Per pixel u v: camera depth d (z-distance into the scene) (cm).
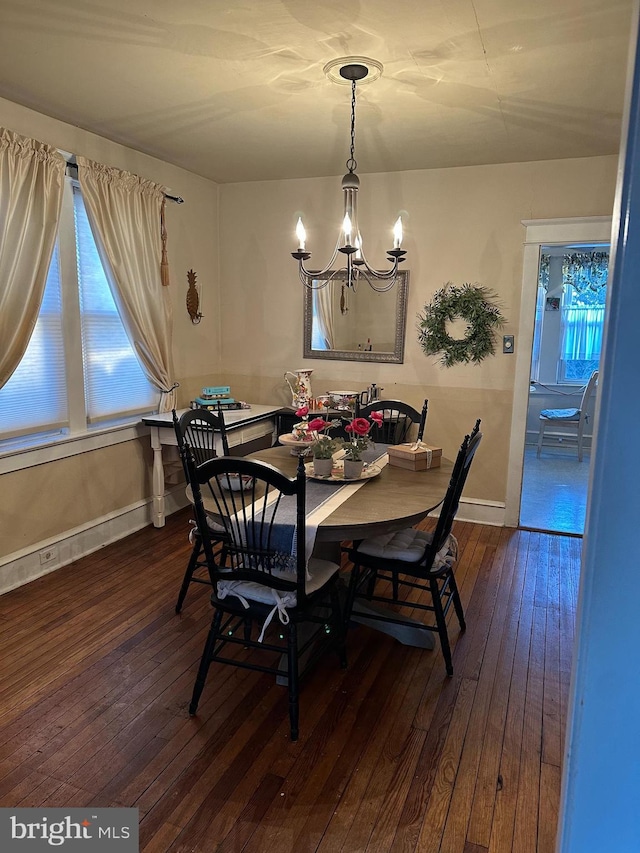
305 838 165
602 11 201
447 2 197
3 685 231
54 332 328
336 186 438
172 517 429
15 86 273
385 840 165
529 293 397
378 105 290
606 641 53
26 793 179
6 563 306
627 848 55
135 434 394
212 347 484
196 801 177
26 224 291
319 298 454
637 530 50
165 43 229
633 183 47
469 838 166
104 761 192
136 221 369
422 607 248
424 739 205
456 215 410
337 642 244
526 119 306
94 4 202
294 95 280
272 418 444
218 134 340
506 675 244
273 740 204
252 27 216
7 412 304
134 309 372
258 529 212
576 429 724
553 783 186
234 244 475
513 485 422
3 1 201
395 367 443
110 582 322
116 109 301
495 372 416
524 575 344
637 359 48
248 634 248
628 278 48
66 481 342
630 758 54
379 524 212
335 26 214
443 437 437
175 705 221
